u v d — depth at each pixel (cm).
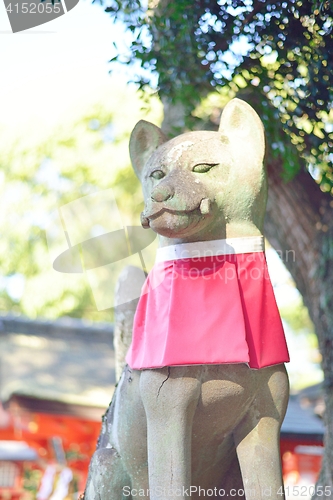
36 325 1150
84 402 877
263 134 277
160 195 253
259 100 424
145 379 263
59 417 873
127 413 280
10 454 1108
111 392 950
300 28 382
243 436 266
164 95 463
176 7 401
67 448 923
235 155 275
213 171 270
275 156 429
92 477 291
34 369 1011
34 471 1111
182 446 255
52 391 904
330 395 436
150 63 441
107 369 1061
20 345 1091
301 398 1101
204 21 403
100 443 312
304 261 470
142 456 279
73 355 1094
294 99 410
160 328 264
